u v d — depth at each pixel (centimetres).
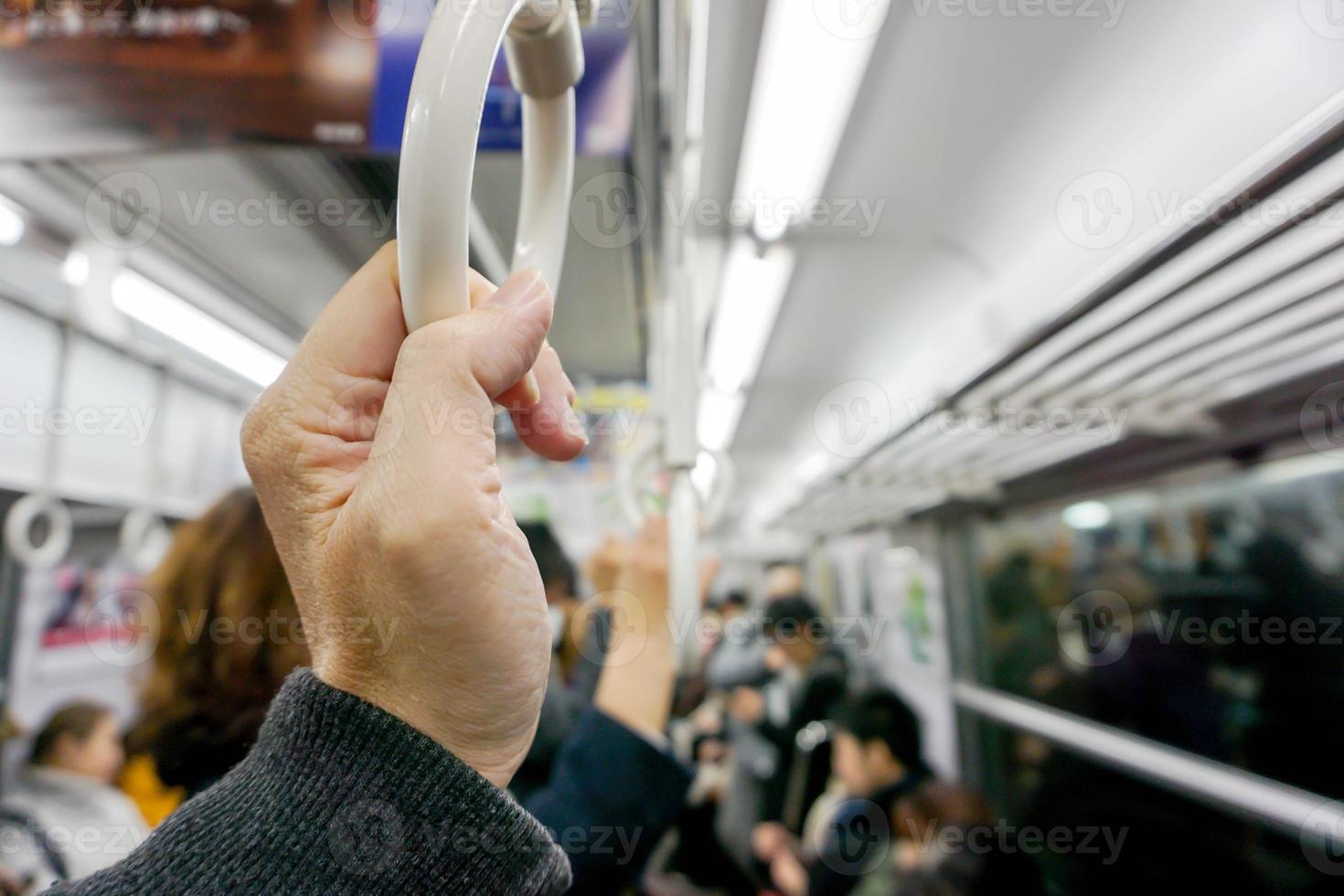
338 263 125
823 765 204
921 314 204
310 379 30
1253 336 130
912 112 137
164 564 81
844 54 112
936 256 181
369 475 25
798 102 122
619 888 73
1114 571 217
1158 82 118
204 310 144
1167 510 194
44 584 165
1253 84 104
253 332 155
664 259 81
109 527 170
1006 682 280
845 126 141
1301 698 159
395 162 96
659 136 84
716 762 200
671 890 165
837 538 312
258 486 30
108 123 79
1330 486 148
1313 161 95
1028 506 253
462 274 25
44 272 135
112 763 141
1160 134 122
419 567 24
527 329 26
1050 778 248
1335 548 149
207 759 75
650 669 78
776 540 302
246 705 75
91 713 148
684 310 70
